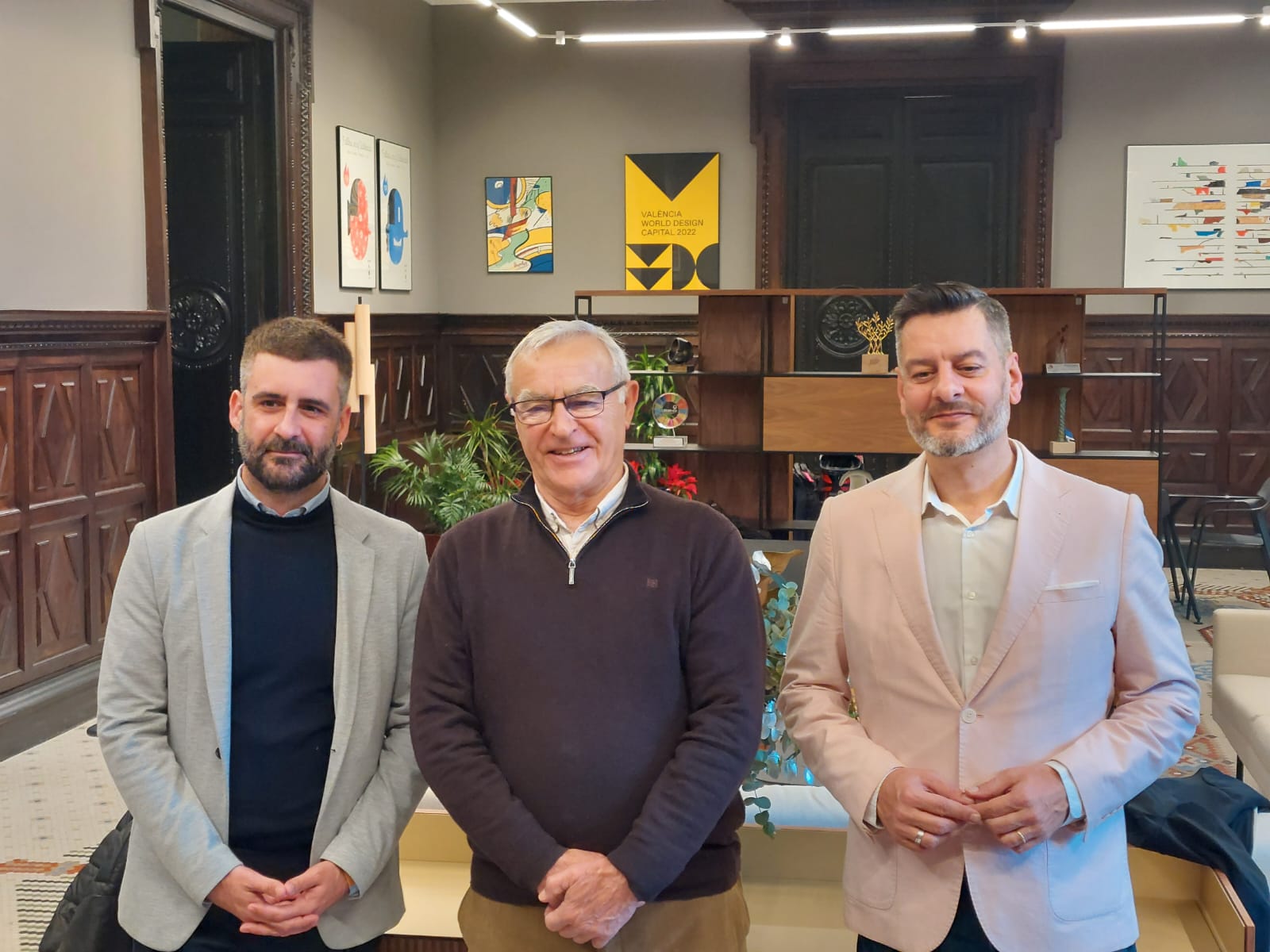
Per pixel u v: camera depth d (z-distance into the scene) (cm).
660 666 184
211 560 198
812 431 621
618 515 190
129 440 534
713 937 185
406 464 723
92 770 449
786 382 621
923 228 865
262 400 197
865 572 195
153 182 545
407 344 851
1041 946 177
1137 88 827
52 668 489
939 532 192
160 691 197
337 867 190
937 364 188
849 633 196
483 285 905
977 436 186
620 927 176
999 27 823
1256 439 830
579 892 170
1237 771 397
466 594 190
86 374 504
